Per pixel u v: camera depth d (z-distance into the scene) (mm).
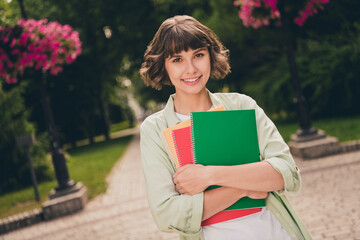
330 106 10273
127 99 40062
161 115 1312
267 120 1271
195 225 1088
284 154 1157
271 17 6137
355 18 9938
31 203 6867
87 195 6477
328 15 10078
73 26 18609
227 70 1355
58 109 20578
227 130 1131
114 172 8758
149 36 18469
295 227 1189
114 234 4215
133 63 21266
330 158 5836
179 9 17031
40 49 5152
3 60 5059
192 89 1230
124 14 18172
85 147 19344
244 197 1134
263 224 1156
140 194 6066
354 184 4426
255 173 1091
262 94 11297
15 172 9195
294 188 1124
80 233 4508
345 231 3197
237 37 12227
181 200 1095
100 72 20547
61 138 19828
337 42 9883
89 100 21297
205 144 1123
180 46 1184
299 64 10320
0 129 9016
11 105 9234
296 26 10773
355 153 5871
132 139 19828
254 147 1146
